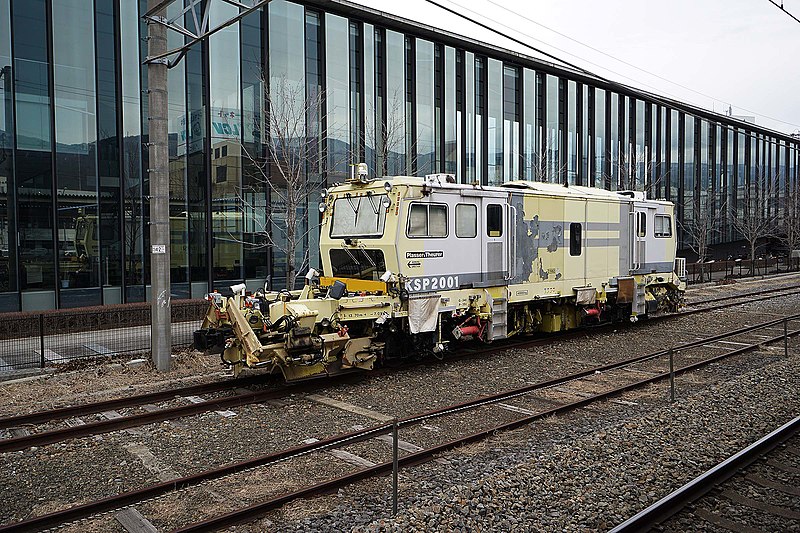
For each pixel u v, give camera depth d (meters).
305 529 5.55
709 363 12.68
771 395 10.05
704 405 9.38
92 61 18.03
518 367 12.48
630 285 17.52
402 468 7.09
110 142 18.41
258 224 20.91
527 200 14.34
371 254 12.20
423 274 12.14
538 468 6.91
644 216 18.39
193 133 19.58
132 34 18.73
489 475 6.73
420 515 5.70
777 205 53.50
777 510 6.01
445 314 12.95
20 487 6.63
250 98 20.70
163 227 12.02
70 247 17.66
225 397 9.98
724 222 47.09
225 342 10.69
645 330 17.52
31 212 17.00
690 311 20.95
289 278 17.94
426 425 8.73
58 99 17.42
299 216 21.48
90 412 9.25
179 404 9.73
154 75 11.98
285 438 8.15
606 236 16.75
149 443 7.94
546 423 8.77
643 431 8.18
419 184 12.00
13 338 14.89
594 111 34.16
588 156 33.81
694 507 6.04
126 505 6.09
